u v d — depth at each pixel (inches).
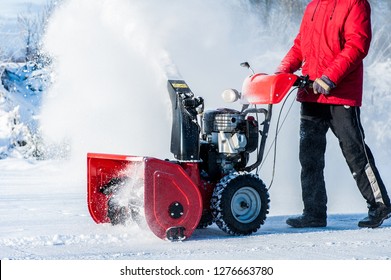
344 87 225.5
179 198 196.5
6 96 642.2
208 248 186.7
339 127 228.8
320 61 228.7
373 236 210.1
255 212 212.1
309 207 233.1
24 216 246.7
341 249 186.5
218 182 209.6
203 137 218.8
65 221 233.3
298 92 236.2
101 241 195.5
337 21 225.0
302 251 183.2
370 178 229.6
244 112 213.9
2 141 581.0
